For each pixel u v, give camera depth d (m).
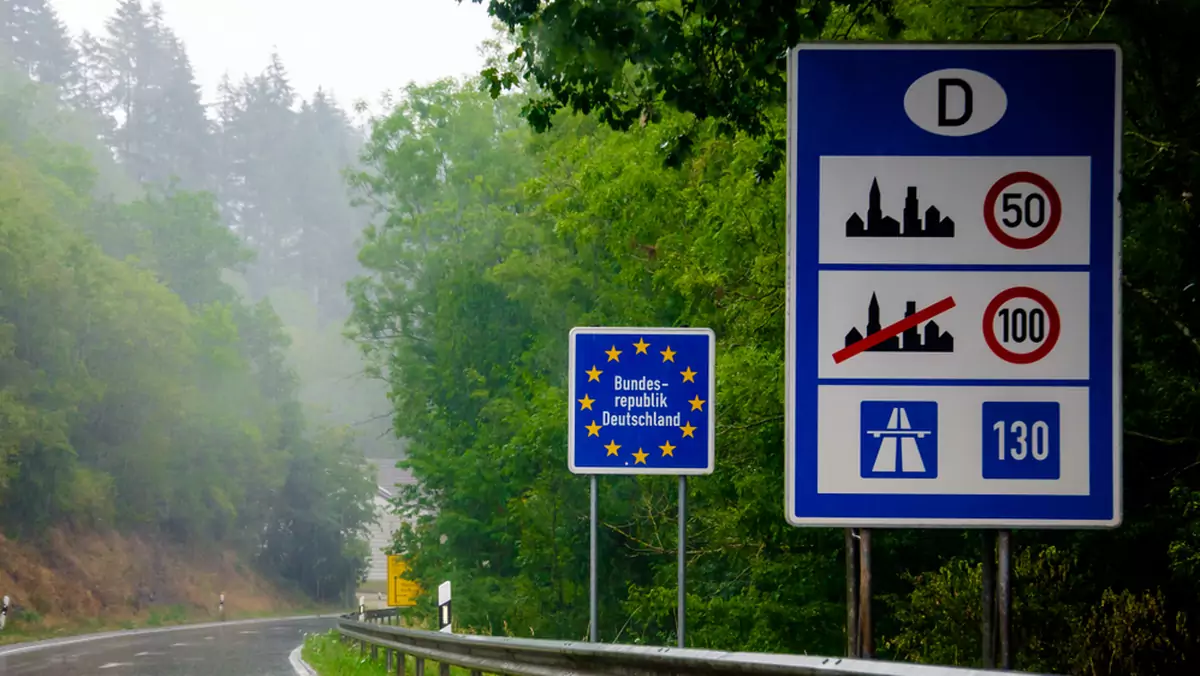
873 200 19.09
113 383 191.50
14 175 177.25
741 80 31.22
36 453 162.75
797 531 52.12
